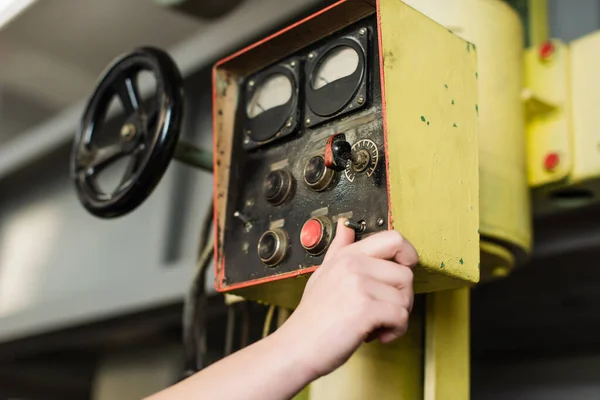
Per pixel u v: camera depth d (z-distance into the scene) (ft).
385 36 2.37
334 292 2.06
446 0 3.27
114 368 7.51
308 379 2.03
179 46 5.33
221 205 2.99
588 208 4.06
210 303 5.51
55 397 9.63
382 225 2.31
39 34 9.58
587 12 4.27
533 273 4.75
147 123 3.35
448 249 2.38
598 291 5.06
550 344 6.27
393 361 2.99
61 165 7.04
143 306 5.31
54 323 6.14
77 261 6.51
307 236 2.48
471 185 2.54
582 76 3.65
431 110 2.46
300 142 2.79
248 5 4.77
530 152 3.68
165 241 5.54
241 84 3.15
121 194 3.31
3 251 7.53
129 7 8.85
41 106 10.97
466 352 3.19
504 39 3.38
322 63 2.79
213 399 2.02
